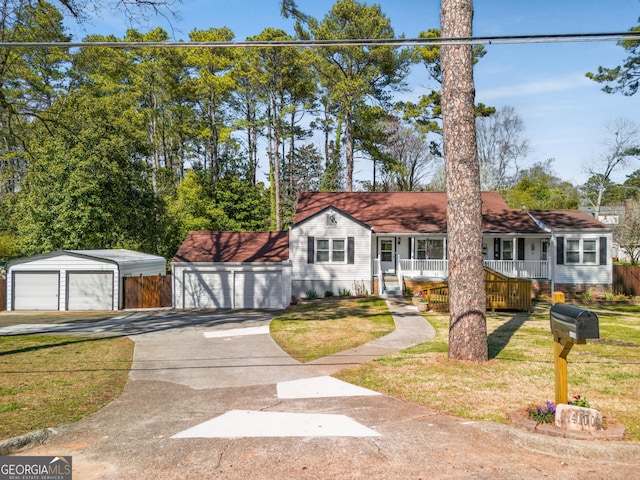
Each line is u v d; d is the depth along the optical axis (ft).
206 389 26.58
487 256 84.84
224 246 79.77
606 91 65.46
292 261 80.07
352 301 72.28
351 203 93.66
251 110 150.30
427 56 113.80
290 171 169.68
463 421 20.29
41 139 84.64
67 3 39.65
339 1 105.40
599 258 79.36
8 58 49.78
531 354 33.12
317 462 16.40
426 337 41.27
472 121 30.14
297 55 115.65
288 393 25.32
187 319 60.08
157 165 141.79
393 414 21.47
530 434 18.30
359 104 112.98
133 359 35.29
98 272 75.05
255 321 56.03
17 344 42.29
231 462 16.44
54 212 83.61
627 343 38.11
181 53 126.21
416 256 84.99
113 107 91.04
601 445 17.19
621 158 157.07
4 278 83.10
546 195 152.15
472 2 30.48
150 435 19.13
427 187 162.09
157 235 101.24
